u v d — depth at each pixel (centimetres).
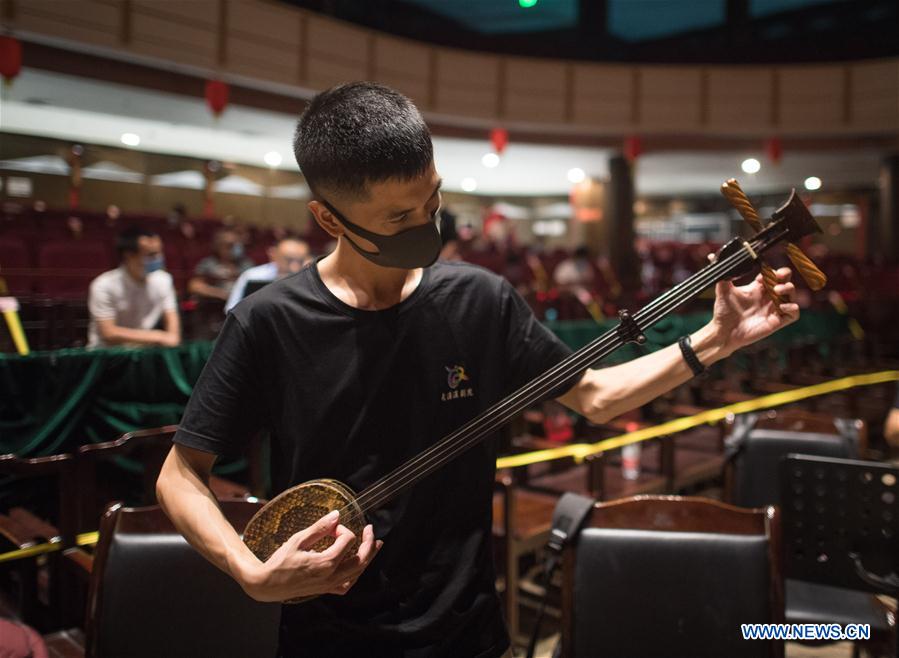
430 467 91
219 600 142
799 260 88
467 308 102
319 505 89
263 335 96
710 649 149
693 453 401
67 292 586
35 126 1099
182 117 980
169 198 1327
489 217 1488
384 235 88
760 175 1534
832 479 180
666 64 1239
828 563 182
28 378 255
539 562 312
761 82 1185
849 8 1245
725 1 1300
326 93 88
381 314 97
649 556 155
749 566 150
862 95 1159
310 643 97
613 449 373
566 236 1898
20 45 690
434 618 95
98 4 768
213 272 571
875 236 1755
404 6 1205
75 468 213
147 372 281
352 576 81
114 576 140
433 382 98
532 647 162
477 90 1125
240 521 147
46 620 210
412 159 82
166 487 94
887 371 591
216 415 94
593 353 91
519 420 373
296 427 96
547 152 1259
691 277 91
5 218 793
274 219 1488
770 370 579
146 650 138
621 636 154
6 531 218
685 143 1213
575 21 1299
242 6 890
